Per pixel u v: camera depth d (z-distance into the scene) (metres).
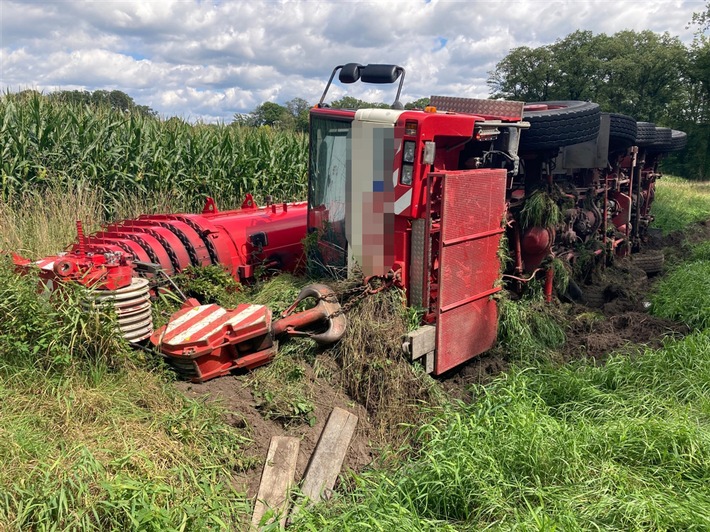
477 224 4.91
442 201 4.49
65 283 4.05
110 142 9.82
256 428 3.95
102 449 3.30
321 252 5.73
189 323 4.27
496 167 5.67
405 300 4.81
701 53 44.94
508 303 5.63
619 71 59.03
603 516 3.18
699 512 3.15
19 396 3.67
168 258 5.28
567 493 3.37
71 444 3.33
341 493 3.73
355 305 4.77
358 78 5.50
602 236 7.91
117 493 2.96
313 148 5.85
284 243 6.27
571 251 7.12
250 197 6.99
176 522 3.00
